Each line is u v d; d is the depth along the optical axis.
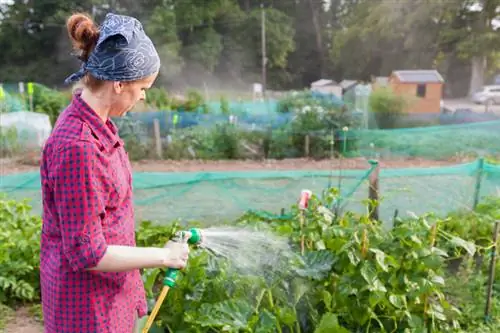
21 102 14.78
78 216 1.56
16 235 4.33
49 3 33.78
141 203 6.07
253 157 13.00
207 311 2.75
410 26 33.47
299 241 3.36
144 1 33.31
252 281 2.78
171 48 31.28
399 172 6.40
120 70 1.62
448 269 4.26
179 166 11.91
